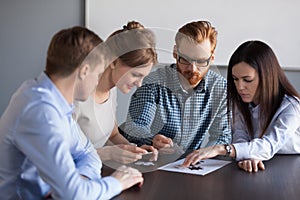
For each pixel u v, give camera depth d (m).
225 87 1.60
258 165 1.47
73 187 0.97
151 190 1.17
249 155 1.54
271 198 1.11
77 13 2.95
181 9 2.80
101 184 1.07
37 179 1.08
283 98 1.73
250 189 1.19
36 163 0.98
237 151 1.53
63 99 1.06
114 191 1.09
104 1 2.87
